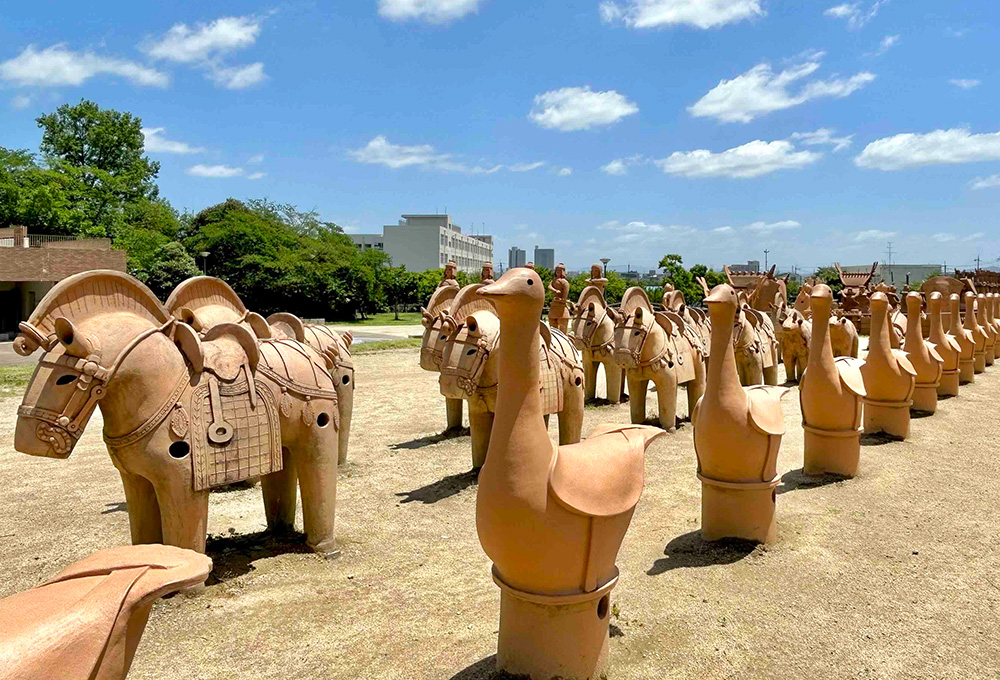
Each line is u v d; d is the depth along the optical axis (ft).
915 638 15.47
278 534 21.49
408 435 36.91
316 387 19.47
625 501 12.67
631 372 37.04
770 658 14.60
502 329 12.50
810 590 17.76
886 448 32.48
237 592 17.57
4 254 94.68
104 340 15.38
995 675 14.05
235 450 17.24
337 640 15.30
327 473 19.85
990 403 46.01
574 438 29.01
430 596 17.51
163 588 7.99
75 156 154.20
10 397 45.62
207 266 143.33
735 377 20.03
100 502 25.09
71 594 7.90
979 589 17.90
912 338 41.60
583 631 12.78
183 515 16.40
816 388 27.43
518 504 12.12
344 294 148.46
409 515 23.82
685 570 18.89
